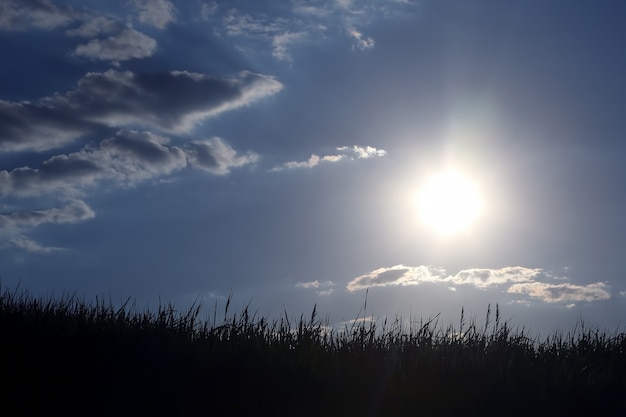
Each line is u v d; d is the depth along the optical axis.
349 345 8.06
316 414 6.61
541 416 6.89
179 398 6.48
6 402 6.20
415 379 7.11
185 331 7.89
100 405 6.29
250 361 7.10
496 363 7.63
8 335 7.08
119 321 7.98
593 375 7.76
